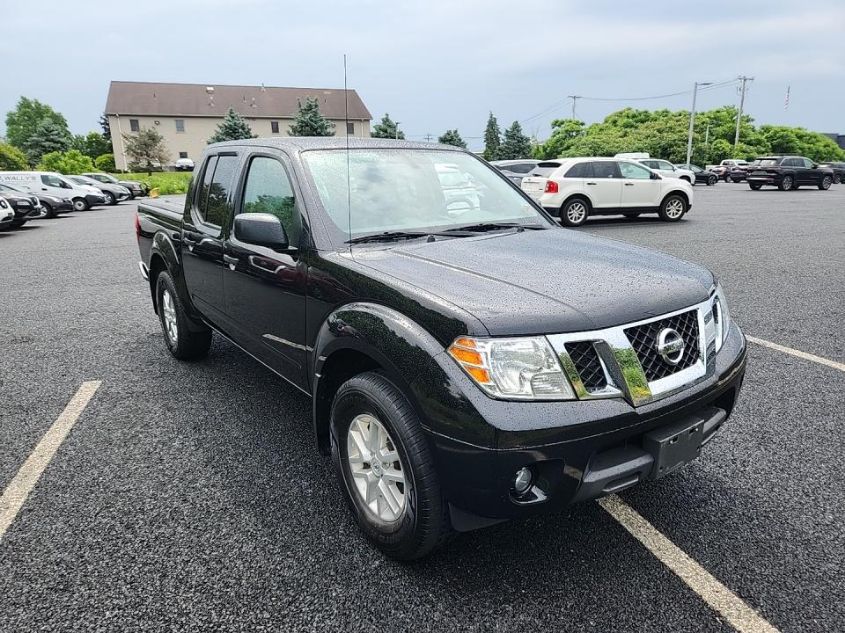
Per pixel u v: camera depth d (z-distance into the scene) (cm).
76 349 533
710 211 1800
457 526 216
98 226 1781
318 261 274
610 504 284
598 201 1442
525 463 195
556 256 274
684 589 227
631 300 223
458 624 211
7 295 776
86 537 262
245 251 332
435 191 340
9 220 1565
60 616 215
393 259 265
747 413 379
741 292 709
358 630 209
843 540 255
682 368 228
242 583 232
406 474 220
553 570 238
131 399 415
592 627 209
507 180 387
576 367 204
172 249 447
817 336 538
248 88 7681
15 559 247
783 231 1277
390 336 222
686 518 272
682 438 221
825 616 213
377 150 346
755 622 211
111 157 7044
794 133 7125
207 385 440
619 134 6831
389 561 244
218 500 290
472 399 197
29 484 306
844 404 391
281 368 320
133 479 310
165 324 503
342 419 256
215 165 402
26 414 392
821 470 311
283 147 330
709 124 7081
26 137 10331
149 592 228
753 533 261
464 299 216
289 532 264
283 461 328
